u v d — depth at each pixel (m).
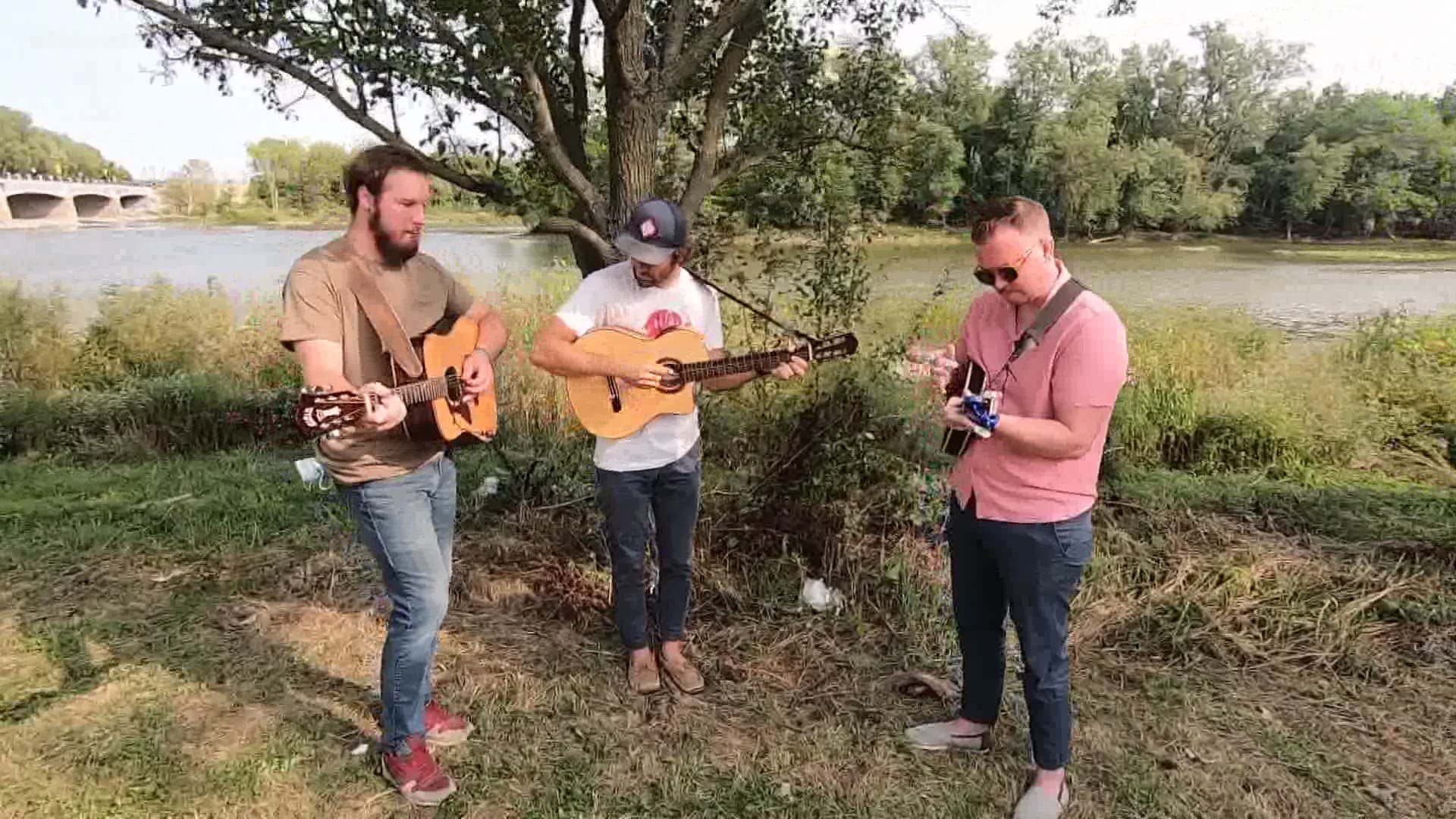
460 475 5.16
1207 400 6.76
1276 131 60.56
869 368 4.48
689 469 3.12
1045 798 2.60
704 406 4.53
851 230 4.64
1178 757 2.90
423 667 2.61
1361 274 26.88
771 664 3.46
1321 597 3.86
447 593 2.62
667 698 3.22
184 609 3.77
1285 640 3.60
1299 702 3.22
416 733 2.67
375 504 2.46
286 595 3.90
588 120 4.59
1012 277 2.33
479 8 3.49
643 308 3.12
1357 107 58.22
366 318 2.41
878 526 4.27
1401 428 6.96
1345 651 3.49
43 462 5.91
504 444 5.71
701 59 3.80
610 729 3.03
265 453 6.15
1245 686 3.32
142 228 48.94
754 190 4.45
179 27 3.51
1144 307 13.45
